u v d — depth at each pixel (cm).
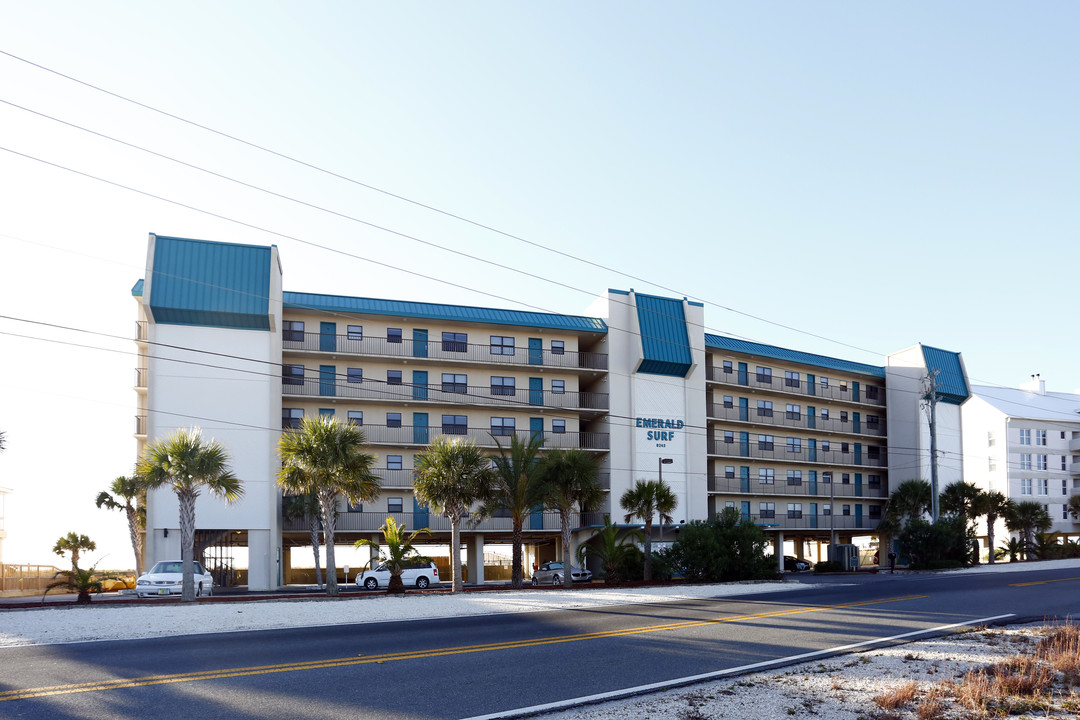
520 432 5534
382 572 4247
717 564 3847
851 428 7362
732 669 1390
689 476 5834
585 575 4828
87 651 1512
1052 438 8319
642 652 1547
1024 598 2708
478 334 5559
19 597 3947
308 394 5059
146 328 4859
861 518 7188
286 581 5231
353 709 1079
